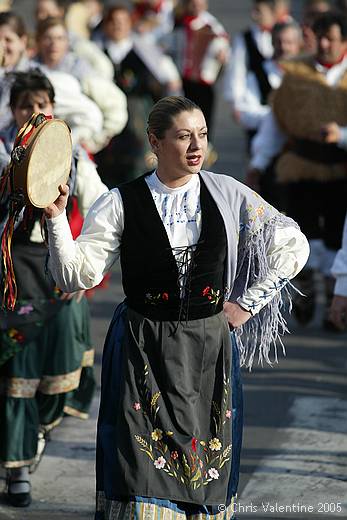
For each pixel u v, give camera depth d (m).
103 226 7.92
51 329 10.23
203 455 8.02
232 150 28.27
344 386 13.26
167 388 7.88
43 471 10.76
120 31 19.83
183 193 8.02
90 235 7.95
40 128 7.57
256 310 8.18
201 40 24.27
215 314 8.05
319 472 10.62
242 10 52.44
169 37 24.42
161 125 7.83
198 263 7.93
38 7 19.97
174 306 7.92
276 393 12.93
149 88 19.67
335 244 15.31
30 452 10.01
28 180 7.47
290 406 12.50
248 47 19.50
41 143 7.53
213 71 24.44
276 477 10.52
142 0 24.16
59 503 10.09
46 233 7.91
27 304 9.91
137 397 7.88
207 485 7.99
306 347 14.79
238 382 8.27
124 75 19.69
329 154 15.02
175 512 7.90
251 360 8.63
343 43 14.91
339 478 10.49
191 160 7.85
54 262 7.84
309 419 12.09
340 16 15.02
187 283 7.91
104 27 19.94
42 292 9.95
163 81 20.02
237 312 8.16
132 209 7.93
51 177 7.66
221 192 8.12
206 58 24.25
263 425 11.90
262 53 19.44
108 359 8.07
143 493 7.79
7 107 10.47
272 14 19.66
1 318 9.93
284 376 13.57
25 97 9.84
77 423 11.94
